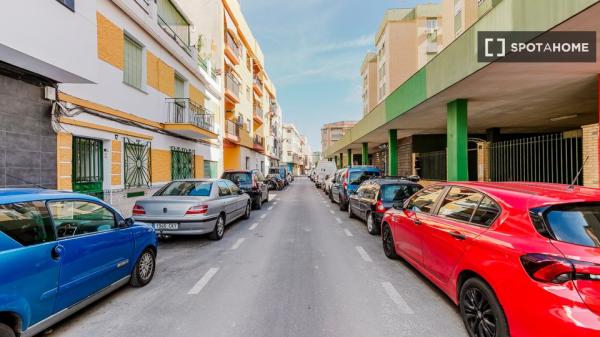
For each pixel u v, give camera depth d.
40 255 2.92
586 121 13.22
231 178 13.41
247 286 4.47
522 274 2.47
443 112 10.92
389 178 9.20
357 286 4.46
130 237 4.28
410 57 34.34
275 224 9.71
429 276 4.13
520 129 15.84
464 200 3.74
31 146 6.54
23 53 5.40
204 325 3.34
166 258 5.94
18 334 2.73
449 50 7.44
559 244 2.41
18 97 6.27
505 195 3.13
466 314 3.14
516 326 2.50
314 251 6.41
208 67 18.70
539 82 7.20
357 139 20.33
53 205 3.27
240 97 28.00
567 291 2.22
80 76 6.73
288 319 3.46
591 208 2.66
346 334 3.15
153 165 11.69
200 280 4.73
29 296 2.79
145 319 3.48
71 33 6.45
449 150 9.27
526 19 5.07
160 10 12.70
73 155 7.90
